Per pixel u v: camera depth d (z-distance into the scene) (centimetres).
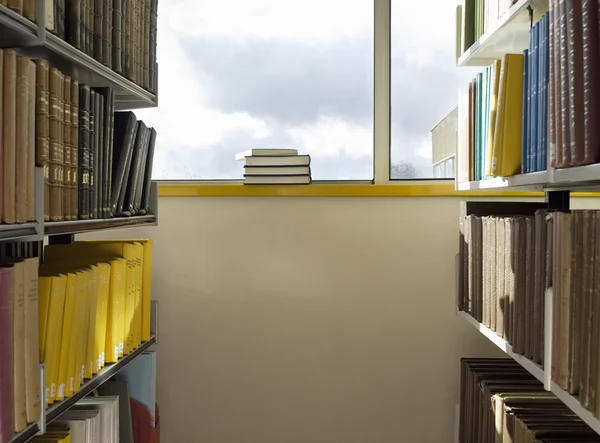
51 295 134
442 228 255
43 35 121
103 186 161
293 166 254
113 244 189
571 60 107
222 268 259
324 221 257
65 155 138
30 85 120
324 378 259
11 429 114
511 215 200
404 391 257
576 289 114
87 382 155
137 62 185
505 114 147
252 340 260
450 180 264
